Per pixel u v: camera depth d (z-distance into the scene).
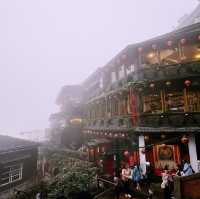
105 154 19.22
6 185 14.72
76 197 12.95
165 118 15.69
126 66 20.00
